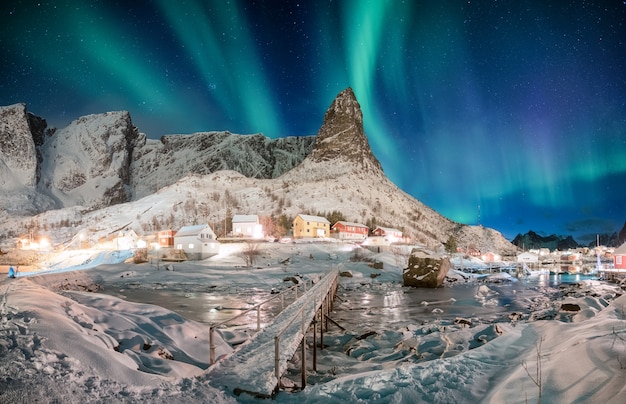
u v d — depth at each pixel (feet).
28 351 26.66
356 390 32.22
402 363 51.21
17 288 48.65
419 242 522.06
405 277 191.01
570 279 252.21
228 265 233.35
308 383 45.50
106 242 374.84
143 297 139.23
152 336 49.06
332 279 117.19
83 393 24.00
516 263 372.17
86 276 170.50
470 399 29.76
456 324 81.05
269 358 37.99
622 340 32.24
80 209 641.81
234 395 30.55
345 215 567.59
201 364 46.39
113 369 28.81
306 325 51.72
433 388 31.65
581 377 27.20
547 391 26.76
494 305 126.41
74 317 41.22
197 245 262.88
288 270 218.38
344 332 79.92
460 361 38.09
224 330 65.98
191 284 180.45
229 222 411.75
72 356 28.14
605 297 124.06
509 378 31.04
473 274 266.36
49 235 519.60
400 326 87.76
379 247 319.27
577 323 46.73
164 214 559.79
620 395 22.27
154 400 25.68
